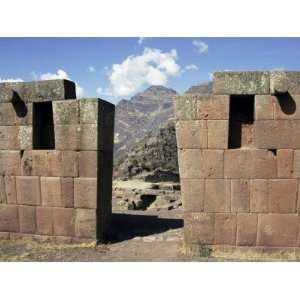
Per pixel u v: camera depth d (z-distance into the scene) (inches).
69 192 419.5
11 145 437.7
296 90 357.7
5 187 442.3
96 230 414.9
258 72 360.8
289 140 360.2
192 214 374.0
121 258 369.4
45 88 421.1
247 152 365.4
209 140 368.5
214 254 369.4
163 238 444.5
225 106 364.5
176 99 371.6
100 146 418.0
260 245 367.2
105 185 442.3
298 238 363.6
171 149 1300.4
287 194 362.9
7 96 429.4
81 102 409.7
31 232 435.2
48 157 424.8
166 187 983.0
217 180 369.4
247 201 366.9
